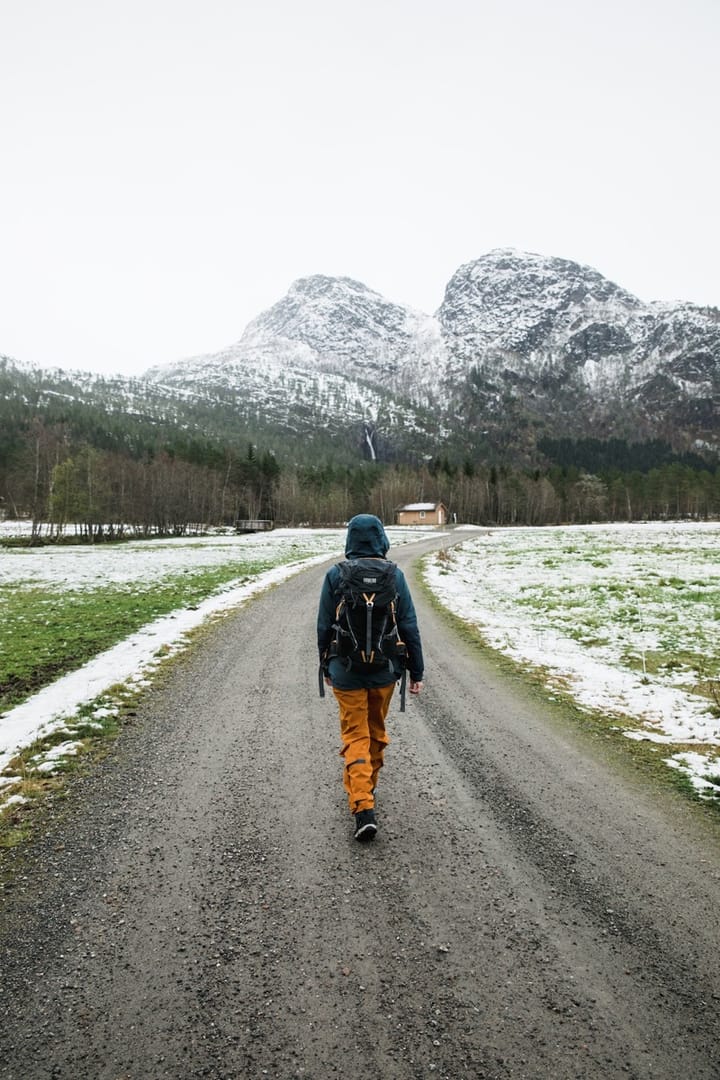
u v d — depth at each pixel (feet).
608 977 8.73
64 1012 8.09
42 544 195.21
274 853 12.46
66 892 11.08
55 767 17.49
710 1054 7.34
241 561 109.50
